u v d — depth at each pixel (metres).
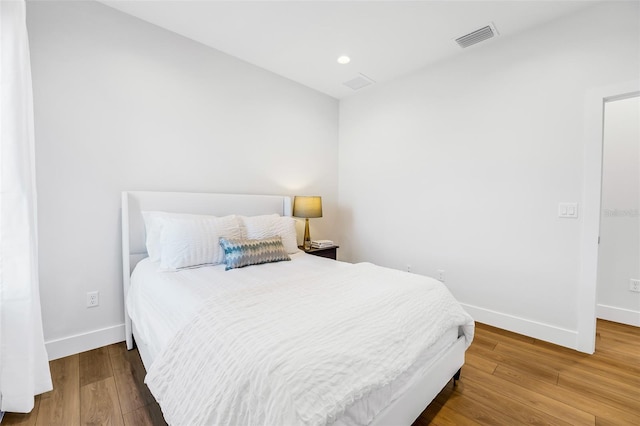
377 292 1.49
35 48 1.81
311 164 3.56
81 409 1.47
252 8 2.07
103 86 2.07
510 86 2.37
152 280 1.77
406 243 3.16
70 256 1.97
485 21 2.19
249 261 2.10
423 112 2.97
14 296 1.44
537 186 2.26
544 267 2.24
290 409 0.77
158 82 2.32
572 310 2.12
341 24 2.25
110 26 2.09
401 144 3.18
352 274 1.84
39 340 1.57
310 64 2.90
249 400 0.84
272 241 2.32
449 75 2.75
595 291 2.01
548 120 2.19
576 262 2.09
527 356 2.02
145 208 2.20
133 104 2.20
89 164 2.03
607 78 1.94
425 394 1.32
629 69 1.87
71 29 1.93
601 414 1.46
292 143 3.33
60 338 1.95
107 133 2.09
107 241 2.12
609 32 1.93
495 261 2.50
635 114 2.55
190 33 2.40
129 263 2.12
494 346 2.16
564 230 2.14
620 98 1.95
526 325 2.33
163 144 2.36
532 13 2.09
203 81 2.57
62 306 1.95
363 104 3.58
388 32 2.34
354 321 1.17
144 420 1.40
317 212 3.16
